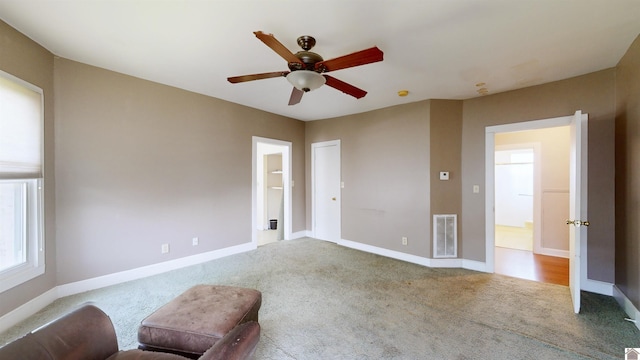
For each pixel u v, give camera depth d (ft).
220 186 12.93
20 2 5.86
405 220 12.96
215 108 12.64
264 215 20.72
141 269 10.36
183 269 11.33
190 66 9.20
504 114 11.12
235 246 13.62
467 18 6.33
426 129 12.25
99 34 7.22
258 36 5.29
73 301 8.32
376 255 13.70
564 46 7.61
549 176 14.07
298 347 6.25
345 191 15.65
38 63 7.79
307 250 14.48
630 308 7.58
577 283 7.82
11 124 6.98
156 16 6.37
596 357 5.92
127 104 9.96
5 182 7.04
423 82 10.25
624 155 8.13
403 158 13.07
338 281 10.21
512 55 8.14
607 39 7.22
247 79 7.07
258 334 4.17
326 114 15.65
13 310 7.02
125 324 7.10
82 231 9.00
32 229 7.68
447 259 12.05
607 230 9.04
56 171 8.47
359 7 5.94
